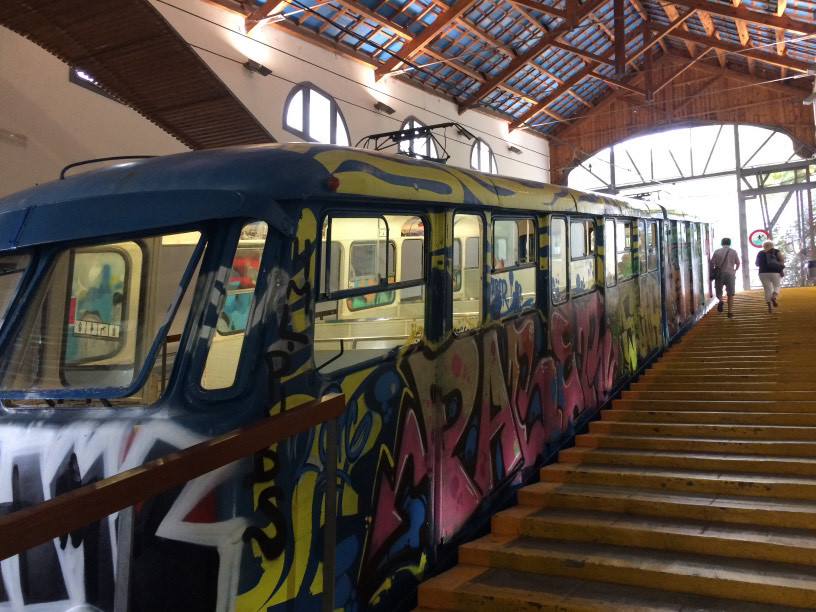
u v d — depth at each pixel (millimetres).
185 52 9188
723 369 8367
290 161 3369
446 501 4359
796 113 24609
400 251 4113
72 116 10727
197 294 3088
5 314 3469
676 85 26797
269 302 3188
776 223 25234
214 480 2824
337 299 3568
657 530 4418
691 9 20281
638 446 6148
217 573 2775
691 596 3807
